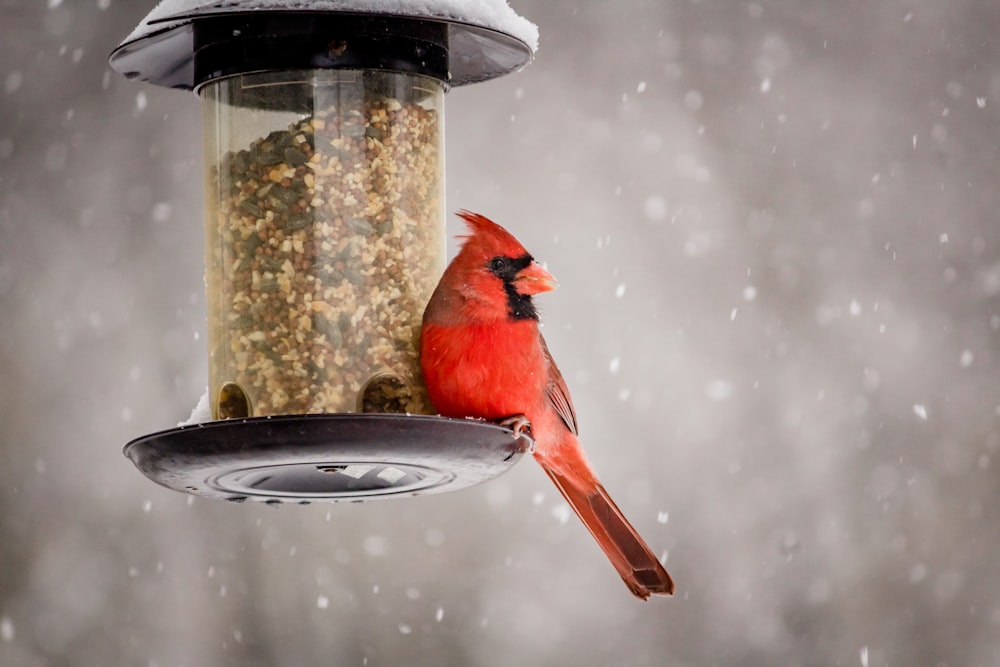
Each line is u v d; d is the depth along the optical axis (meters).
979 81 15.43
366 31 7.26
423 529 13.02
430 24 7.40
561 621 12.86
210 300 7.43
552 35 14.98
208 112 7.43
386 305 7.26
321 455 6.39
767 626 13.34
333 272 7.23
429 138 7.47
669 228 14.43
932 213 14.96
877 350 14.41
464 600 12.88
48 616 12.33
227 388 7.28
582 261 14.20
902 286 14.73
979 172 15.19
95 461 12.74
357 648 12.51
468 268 7.11
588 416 13.62
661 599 13.19
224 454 6.44
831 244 14.82
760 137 15.02
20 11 13.69
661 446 13.67
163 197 13.38
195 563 12.60
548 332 13.91
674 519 13.51
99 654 12.25
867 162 15.12
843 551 13.70
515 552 13.05
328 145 7.26
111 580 12.49
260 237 7.26
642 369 13.86
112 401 12.85
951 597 13.72
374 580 12.78
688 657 13.05
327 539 12.81
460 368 7.05
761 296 14.41
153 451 6.61
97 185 13.38
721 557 13.46
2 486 12.58
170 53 7.59
